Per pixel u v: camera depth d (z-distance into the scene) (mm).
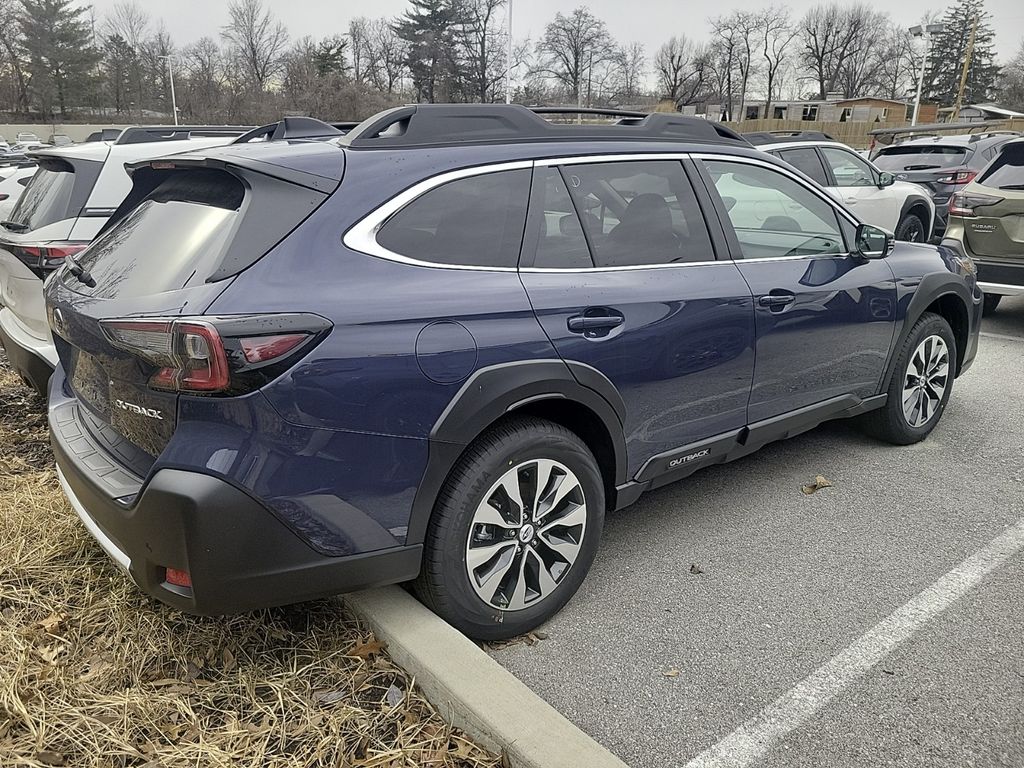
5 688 2508
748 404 3725
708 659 2891
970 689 2713
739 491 4301
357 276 2516
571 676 2801
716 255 3562
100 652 2738
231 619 2908
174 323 2256
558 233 3043
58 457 2918
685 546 3713
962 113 62219
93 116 82375
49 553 3287
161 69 80500
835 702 2660
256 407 2283
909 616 3139
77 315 2639
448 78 66438
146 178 3133
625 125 3480
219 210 2584
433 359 2562
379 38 77250
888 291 4336
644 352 3168
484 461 2746
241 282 2344
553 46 68562
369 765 2311
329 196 2572
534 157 3051
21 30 79625
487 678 2508
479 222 2848
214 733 2412
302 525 2408
